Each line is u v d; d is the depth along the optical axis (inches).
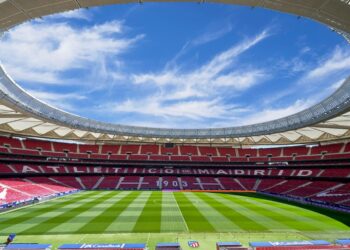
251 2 607.8
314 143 2500.0
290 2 596.7
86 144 2778.1
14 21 682.8
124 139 2787.9
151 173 2598.4
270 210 1349.7
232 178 2546.8
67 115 1902.1
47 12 643.5
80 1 598.9
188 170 2682.1
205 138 2578.7
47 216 1140.5
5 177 1876.2
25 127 2078.0
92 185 2300.7
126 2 613.9
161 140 2856.8
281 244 647.8
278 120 2027.6
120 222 1043.9
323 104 1510.8
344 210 1344.7
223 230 940.0
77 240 810.2
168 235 871.7
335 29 721.6
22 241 797.2
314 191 1838.1
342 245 645.3
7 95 1330.0
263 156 2748.5
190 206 1454.2
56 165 2415.1
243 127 2368.4
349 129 1847.9
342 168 2094.0
